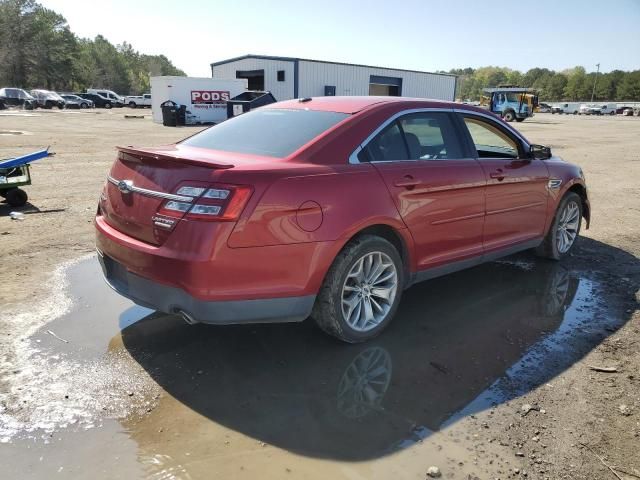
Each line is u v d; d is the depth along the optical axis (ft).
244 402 9.64
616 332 13.00
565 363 11.42
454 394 10.11
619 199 30.45
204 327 12.58
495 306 14.46
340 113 12.17
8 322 12.48
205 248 9.37
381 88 136.36
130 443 8.47
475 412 9.55
